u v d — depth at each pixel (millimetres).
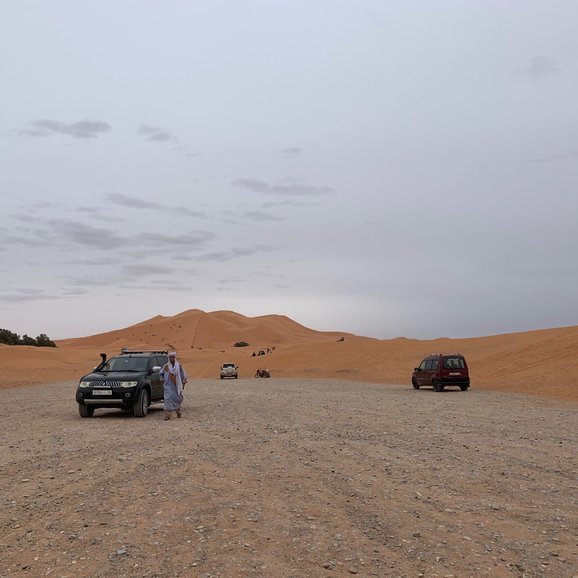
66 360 82062
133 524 6516
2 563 5449
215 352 116688
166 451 11133
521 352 46344
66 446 11969
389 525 6465
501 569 5219
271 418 17078
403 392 31359
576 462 9984
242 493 7840
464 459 10273
